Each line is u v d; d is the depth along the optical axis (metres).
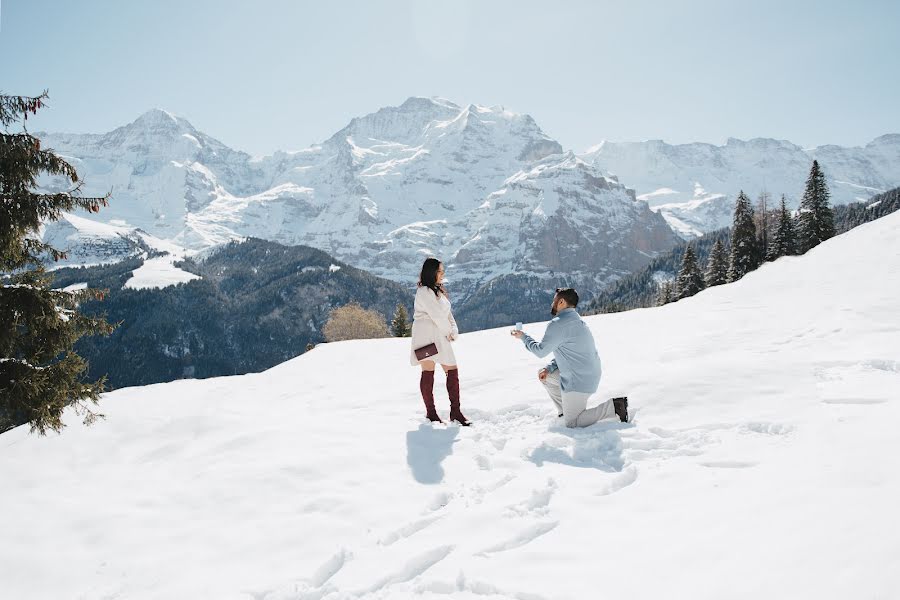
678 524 3.09
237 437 5.84
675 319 12.98
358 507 4.04
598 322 14.35
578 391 5.43
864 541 2.38
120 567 3.61
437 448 5.25
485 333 14.82
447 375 6.26
